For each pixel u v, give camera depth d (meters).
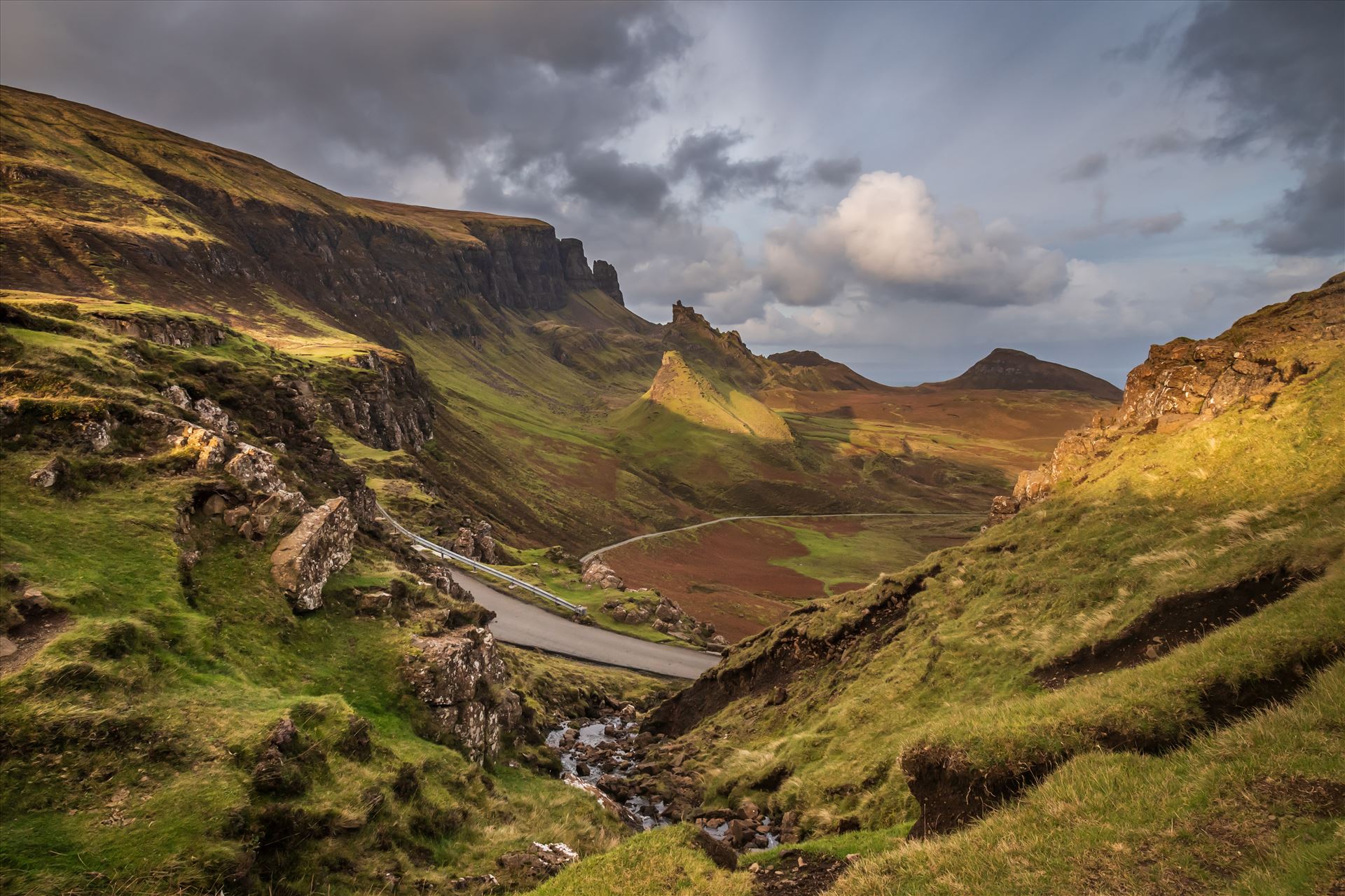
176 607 25.50
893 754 29.45
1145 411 49.56
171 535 29.11
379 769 23.73
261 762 19.73
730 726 50.06
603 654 88.56
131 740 18.69
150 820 16.73
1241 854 11.77
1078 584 33.59
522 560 129.88
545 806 30.73
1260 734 14.58
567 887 18.27
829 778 31.81
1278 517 28.08
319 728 23.14
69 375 37.56
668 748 50.66
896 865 15.83
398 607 36.28
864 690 39.16
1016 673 30.08
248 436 53.47
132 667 21.09
